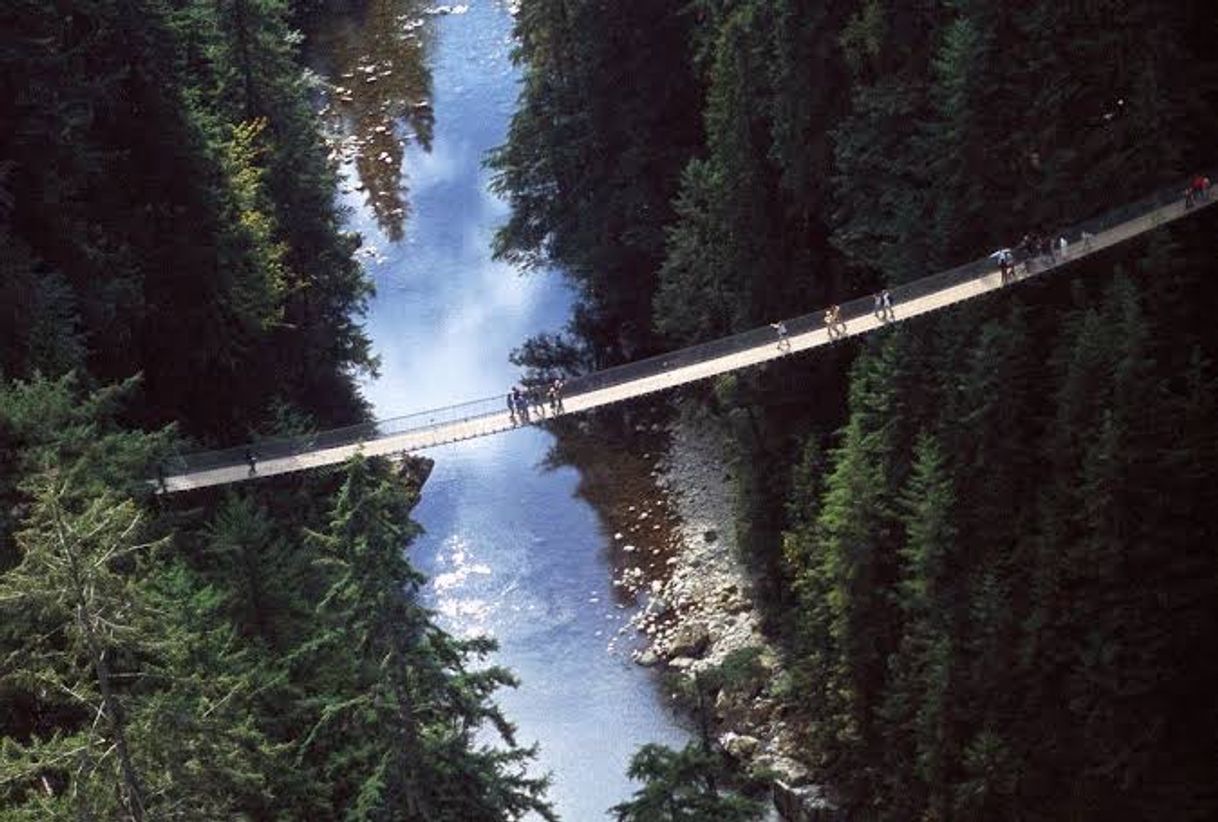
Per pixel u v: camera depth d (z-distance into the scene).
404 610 29.97
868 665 49.31
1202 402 42.72
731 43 59.41
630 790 52.75
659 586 61.94
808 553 53.50
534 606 62.06
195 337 61.03
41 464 39.69
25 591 26.97
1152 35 48.19
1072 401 44.06
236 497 47.78
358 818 30.50
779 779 52.16
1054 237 49.38
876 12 54.56
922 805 47.44
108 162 60.00
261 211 66.38
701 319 64.12
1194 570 42.91
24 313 51.97
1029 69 49.59
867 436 50.12
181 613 37.12
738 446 61.56
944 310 50.53
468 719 31.17
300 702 36.62
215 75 68.25
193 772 28.45
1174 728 43.38
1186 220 48.78
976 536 46.44
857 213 56.75
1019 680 44.34
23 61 54.72
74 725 36.03
